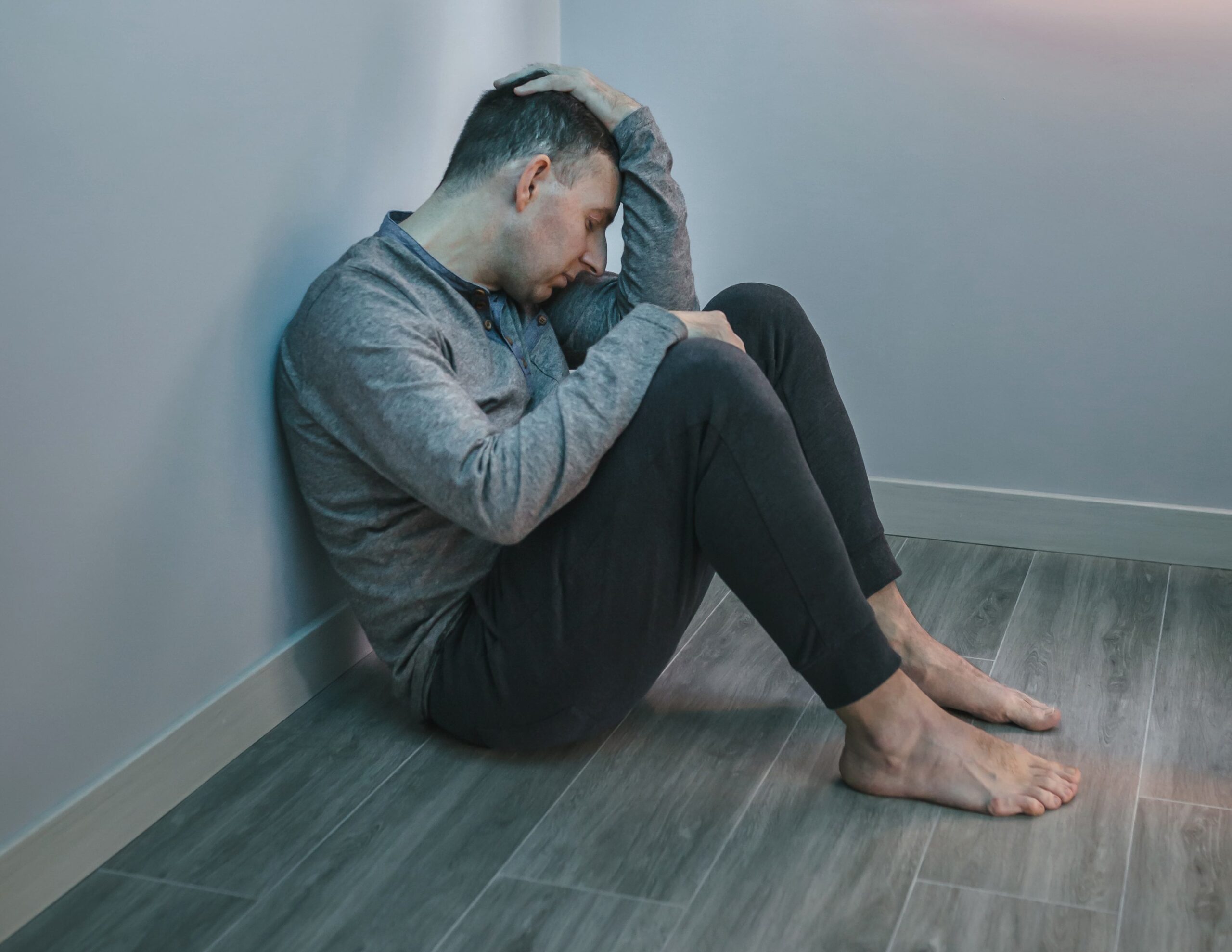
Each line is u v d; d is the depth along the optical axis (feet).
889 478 7.83
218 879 4.33
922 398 7.63
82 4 3.95
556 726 4.86
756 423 4.26
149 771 4.64
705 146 7.63
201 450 4.76
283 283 5.16
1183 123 6.74
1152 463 7.27
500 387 5.05
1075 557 7.47
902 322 7.54
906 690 4.64
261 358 5.06
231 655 5.13
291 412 5.00
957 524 7.73
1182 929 3.92
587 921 4.05
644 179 5.55
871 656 4.47
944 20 7.00
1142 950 3.83
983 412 7.53
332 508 5.04
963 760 4.65
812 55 7.29
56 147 3.90
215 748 5.02
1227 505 7.18
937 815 4.61
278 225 5.08
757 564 4.35
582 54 7.72
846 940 3.92
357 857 4.44
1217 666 5.90
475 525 4.36
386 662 5.28
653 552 4.46
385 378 4.45
